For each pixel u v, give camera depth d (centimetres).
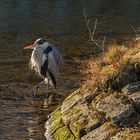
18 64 2239
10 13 3838
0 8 4038
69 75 2028
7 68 2161
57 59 1795
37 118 1477
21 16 3725
